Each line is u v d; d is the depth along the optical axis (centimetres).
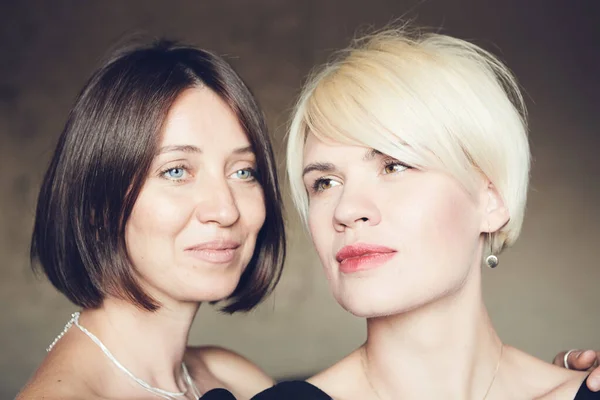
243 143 193
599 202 668
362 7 696
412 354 173
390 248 161
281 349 638
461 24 696
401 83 163
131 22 688
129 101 182
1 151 661
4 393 609
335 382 181
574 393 180
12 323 631
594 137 679
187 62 189
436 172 164
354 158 165
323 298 641
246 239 199
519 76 691
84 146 187
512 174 173
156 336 196
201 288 187
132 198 182
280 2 696
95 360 189
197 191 185
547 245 662
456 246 166
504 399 179
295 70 691
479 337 179
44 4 680
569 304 653
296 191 183
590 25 689
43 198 195
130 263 188
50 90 675
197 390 213
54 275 194
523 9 694
